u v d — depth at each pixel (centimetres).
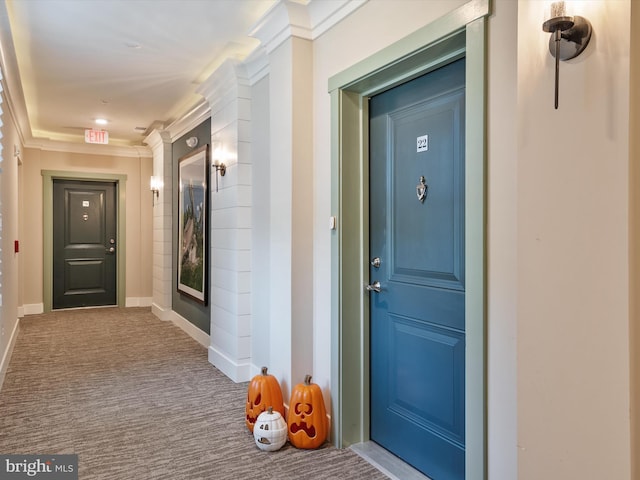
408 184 223
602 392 112
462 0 175
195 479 212
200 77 404
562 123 120
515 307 155
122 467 223
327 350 257
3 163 355
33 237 629
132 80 412
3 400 310
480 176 164
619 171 109
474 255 167
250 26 306
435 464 209
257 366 343
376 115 246
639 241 108
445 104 203
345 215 245
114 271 695
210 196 443
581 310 116
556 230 121
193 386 342
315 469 222
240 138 356
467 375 170
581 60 115
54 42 331
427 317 213
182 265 534
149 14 290
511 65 155
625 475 108
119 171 684
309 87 267
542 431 125
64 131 623
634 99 108
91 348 450
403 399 229
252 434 261
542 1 124
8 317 402
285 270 269
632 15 108
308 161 268
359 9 230
